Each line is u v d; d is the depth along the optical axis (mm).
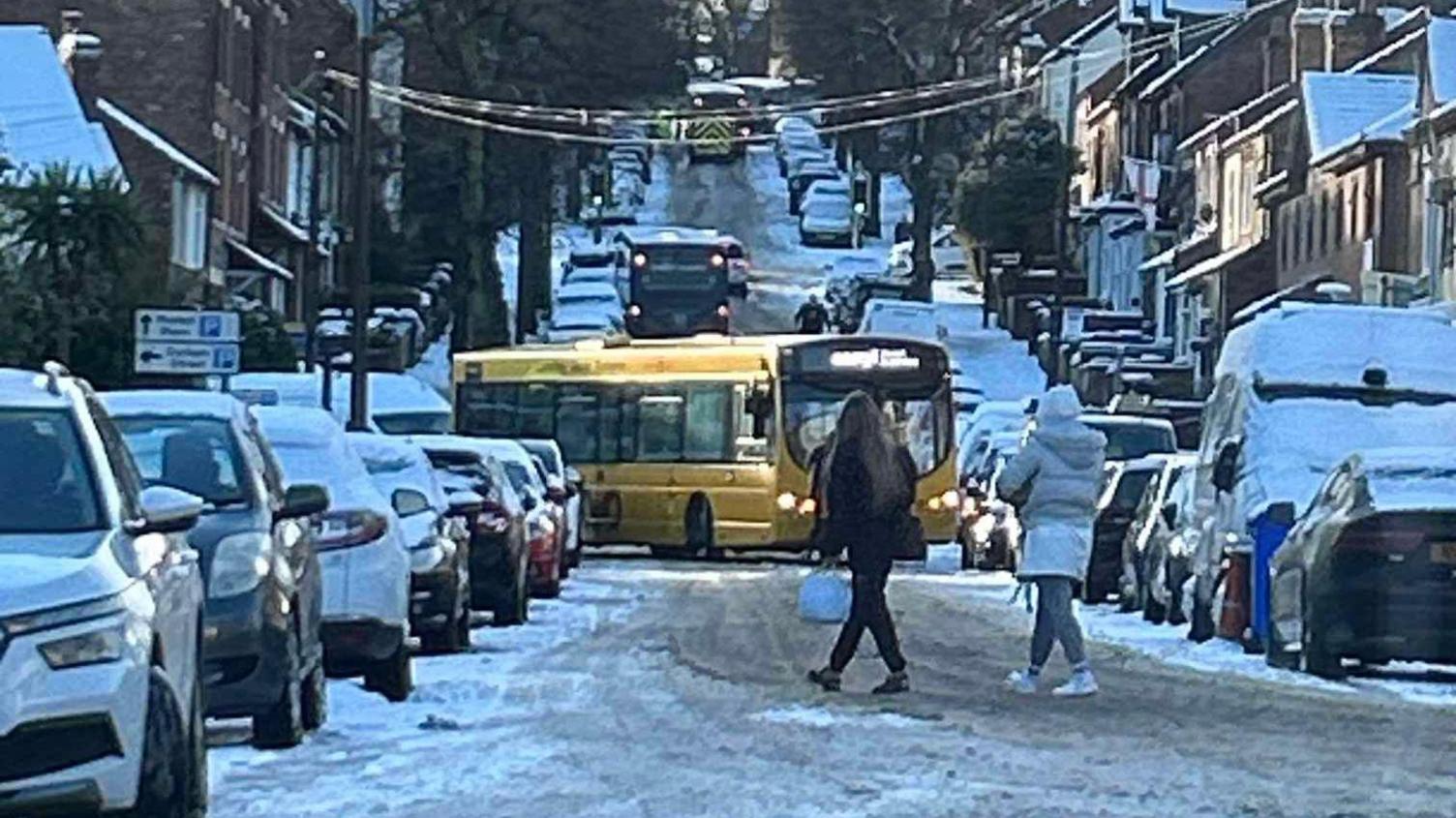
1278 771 32625
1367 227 142875
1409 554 46125
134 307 83500
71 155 112312
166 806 24625
